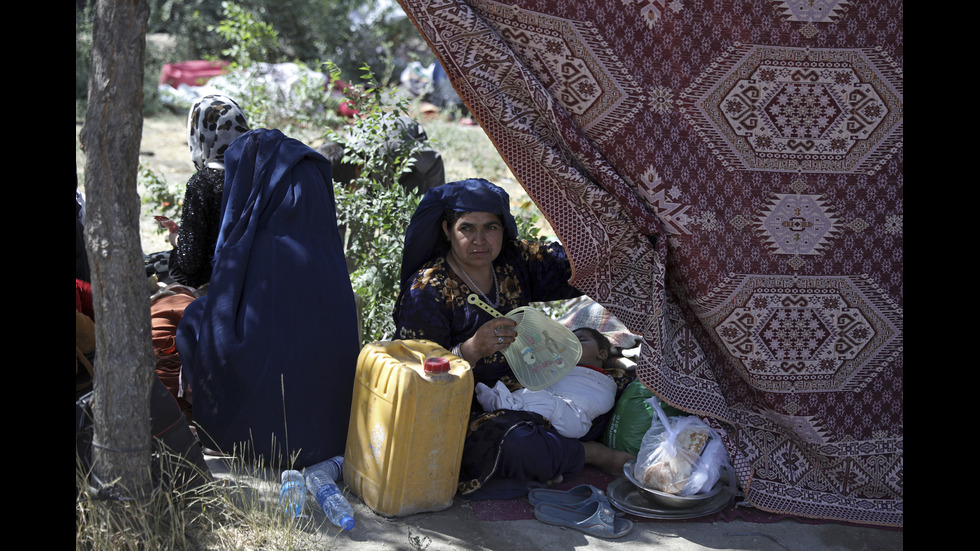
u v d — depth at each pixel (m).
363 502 3.30
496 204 3.53
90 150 2.57
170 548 2.75
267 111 9.37
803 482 3.54
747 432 3.57
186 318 3.69
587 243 3.41
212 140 4.32
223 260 3.58
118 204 2.62
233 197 3.70
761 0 3.32
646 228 3.39
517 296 3.82
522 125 3.28
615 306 3.55
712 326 3.50
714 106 3.37
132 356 2.70
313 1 14.87
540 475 3.46
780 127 3.41
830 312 3.50
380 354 3.24
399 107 5.42
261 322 3.45
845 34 3.37
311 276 3.54
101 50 2.52
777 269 3.46
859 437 3.55
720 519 3.36
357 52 14.88
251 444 3.44
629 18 3.29
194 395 3.53
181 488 2.96
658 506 3.36
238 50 9.63
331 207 3.78
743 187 3.42
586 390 3.69
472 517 3.27
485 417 3.46
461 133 11.35
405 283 3.76
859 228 3.48
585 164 3.33
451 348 3.64
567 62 3.28
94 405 2.74
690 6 3.29
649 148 3.34
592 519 3.21
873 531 3.36
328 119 9.57
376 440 3.19
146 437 2.77
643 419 3.65
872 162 3.46
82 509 2.73
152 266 4.51
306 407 3.46
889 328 3.53
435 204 3.59
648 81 3.32
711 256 3.42
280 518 2.99
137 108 2.59
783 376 3.51
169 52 14.16
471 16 3.20
